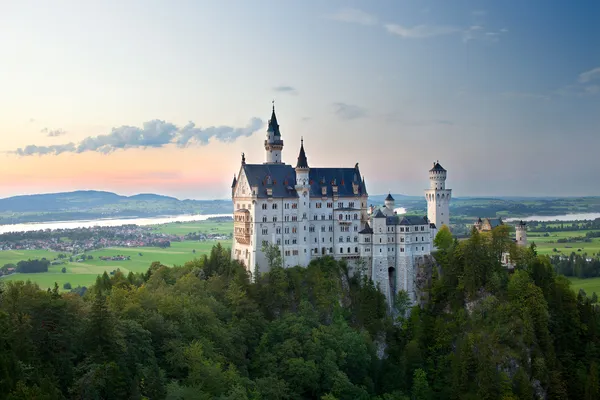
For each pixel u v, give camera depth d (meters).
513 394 192.62
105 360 145.50
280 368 187.75
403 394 199.75
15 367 128.38
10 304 152.00
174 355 162.38
